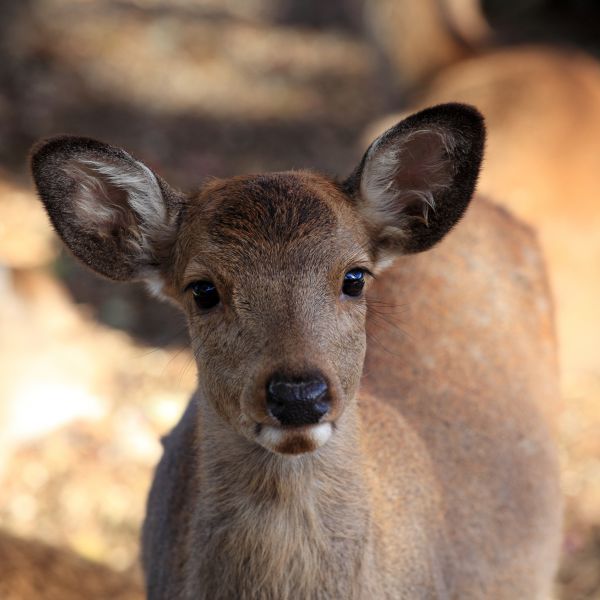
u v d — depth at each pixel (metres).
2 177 19.59
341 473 7.18
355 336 7.02
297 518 7.13
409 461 8.30
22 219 18.45
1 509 13.14
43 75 23.94
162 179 7.64
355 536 7.25
